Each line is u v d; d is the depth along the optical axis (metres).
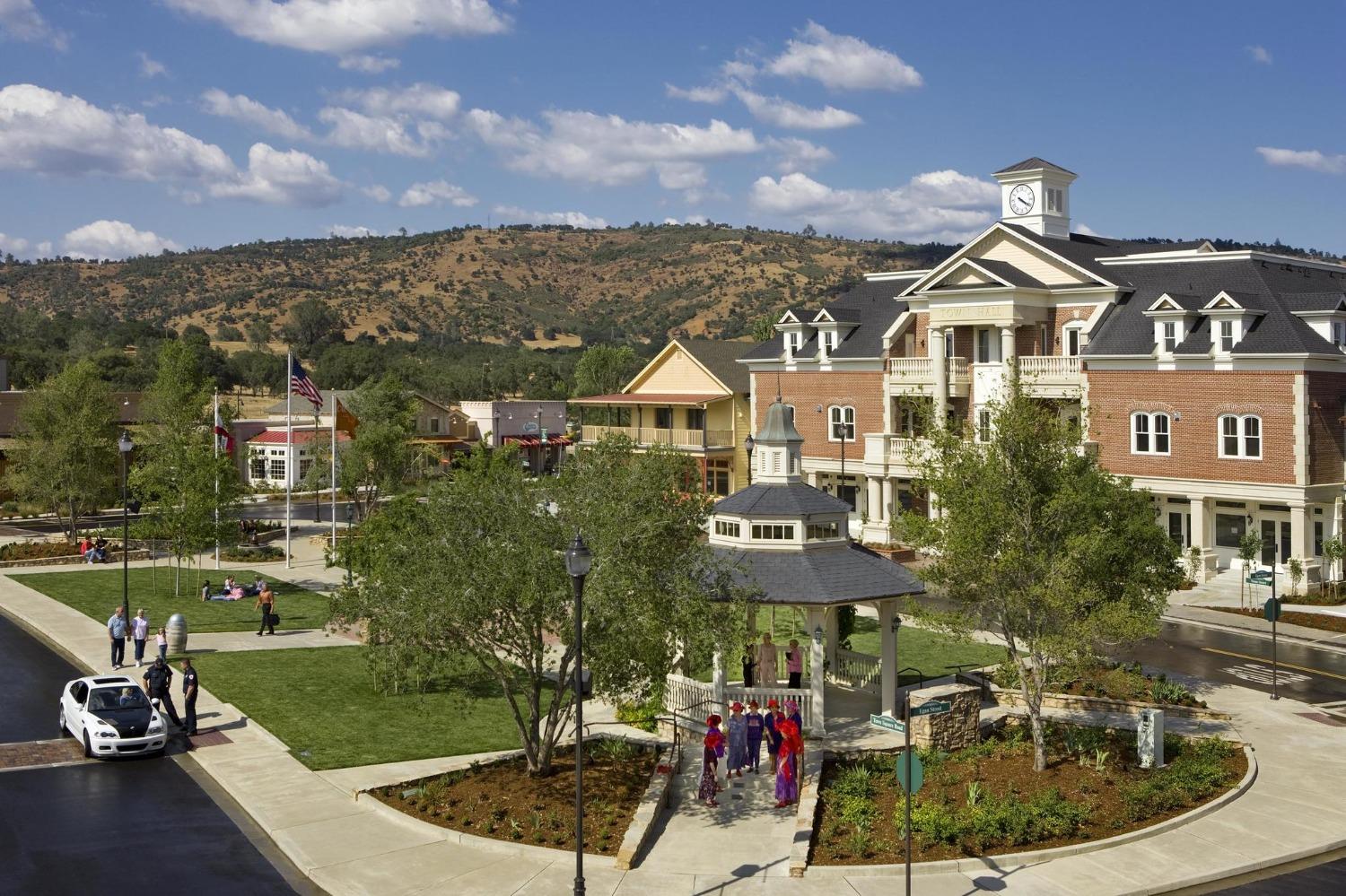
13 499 76.94
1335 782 24.55
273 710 30.00
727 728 25.92
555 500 23.66
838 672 31.59
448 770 25.20
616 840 21.00
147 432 65.81
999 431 25.64
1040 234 61.34
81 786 24.67
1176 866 20.08
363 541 35.25
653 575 22.59
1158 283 54.44
